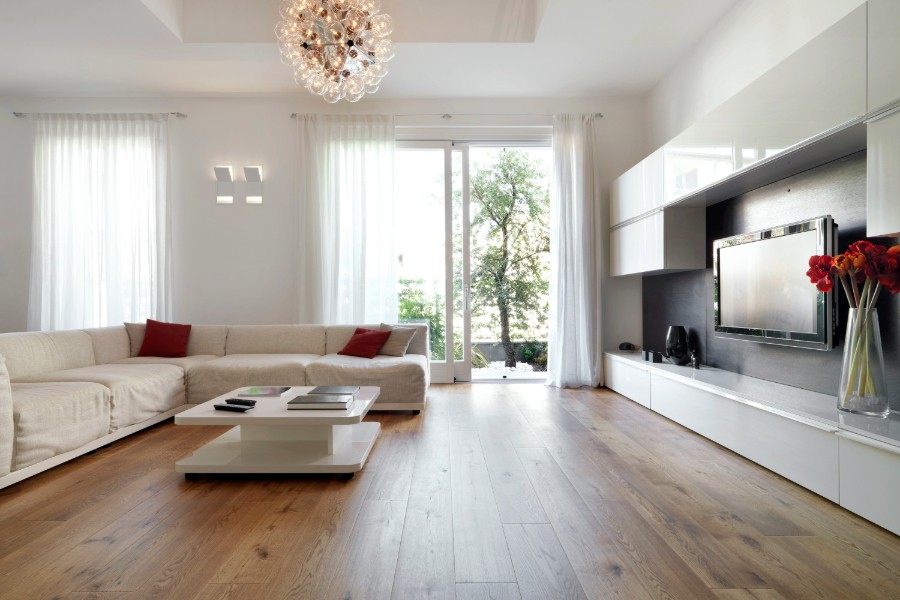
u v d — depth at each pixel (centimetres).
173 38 412
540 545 185
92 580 162
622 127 541
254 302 539
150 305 530
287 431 295
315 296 525
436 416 391
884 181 198
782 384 316
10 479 243
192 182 538
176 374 389
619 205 505
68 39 414
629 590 156
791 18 307
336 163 529
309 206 527
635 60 456
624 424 364
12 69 470
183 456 296
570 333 523
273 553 179
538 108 541
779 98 260
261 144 538
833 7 271
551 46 428
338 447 284
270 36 419
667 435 334
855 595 153
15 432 246
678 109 461
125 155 532
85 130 531
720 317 365
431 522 205
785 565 170
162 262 530
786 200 307
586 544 186
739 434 286
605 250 543
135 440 331
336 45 295
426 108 541
